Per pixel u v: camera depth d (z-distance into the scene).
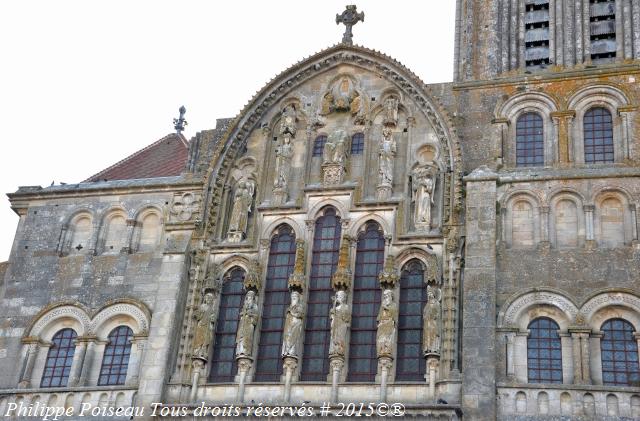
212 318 42.94
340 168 44.94
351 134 46.44
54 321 45.06
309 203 44.62
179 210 46.34
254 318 42.06
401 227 42.78
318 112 47.22
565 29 47.72
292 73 48.06
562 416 36.44
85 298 45.16
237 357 41.16
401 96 46.19
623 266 39.16
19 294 46.00
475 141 44.22
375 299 41.81
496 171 43.00
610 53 46.78
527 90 44.75
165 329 42.38
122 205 47.44
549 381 37.72
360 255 43.06
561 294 39.09
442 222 42.47
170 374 41.72
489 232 40.34
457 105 45.44
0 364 44.34
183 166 50.09
